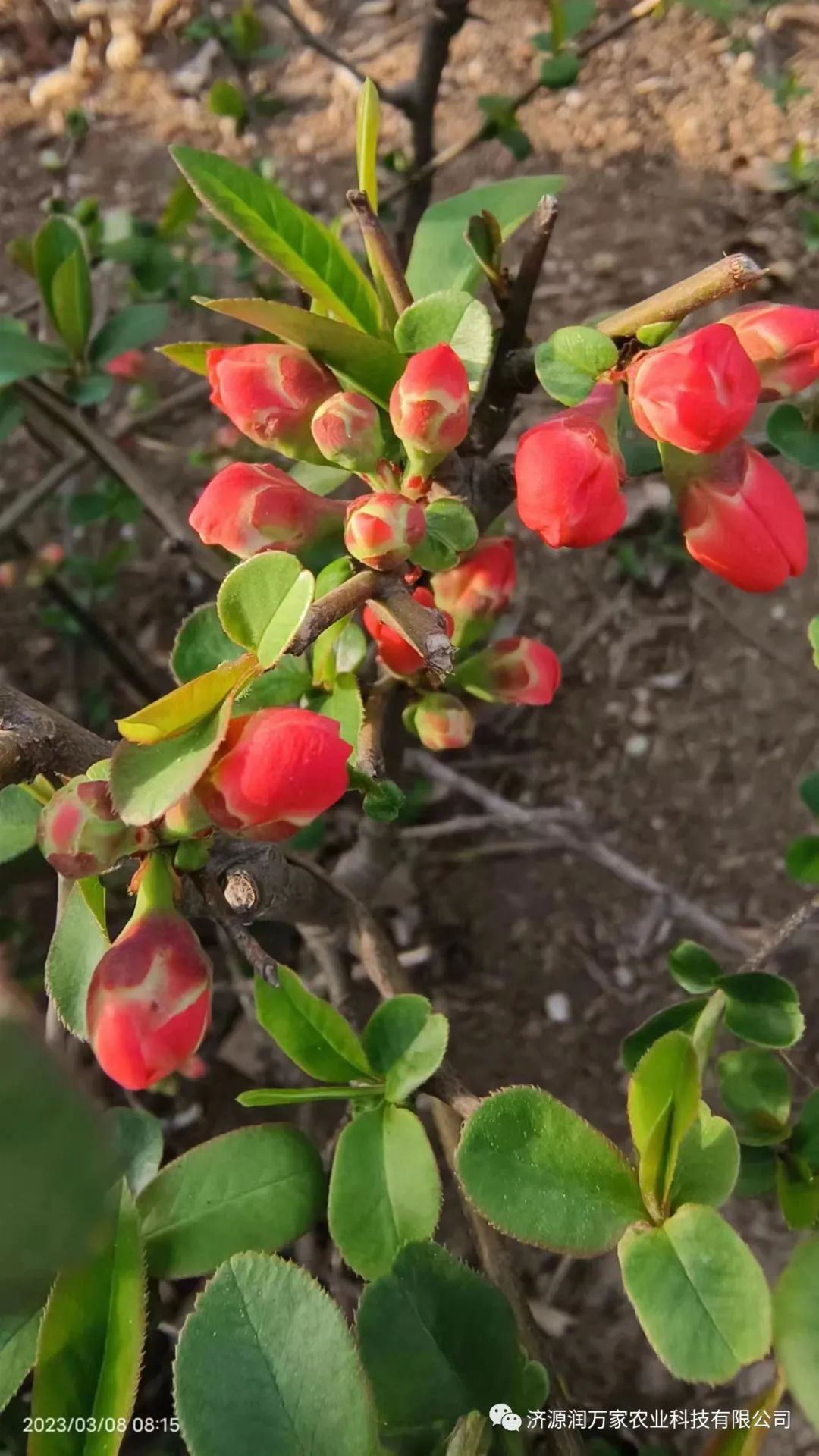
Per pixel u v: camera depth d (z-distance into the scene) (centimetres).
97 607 56
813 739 51
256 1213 23
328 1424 18
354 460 22
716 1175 21
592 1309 40
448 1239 38
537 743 52
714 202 64
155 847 20
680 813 50
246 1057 44
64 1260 13
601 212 64
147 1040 19
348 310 24
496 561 25
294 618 18
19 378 30
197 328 60
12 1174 13
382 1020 23
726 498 21
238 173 23
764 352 21
